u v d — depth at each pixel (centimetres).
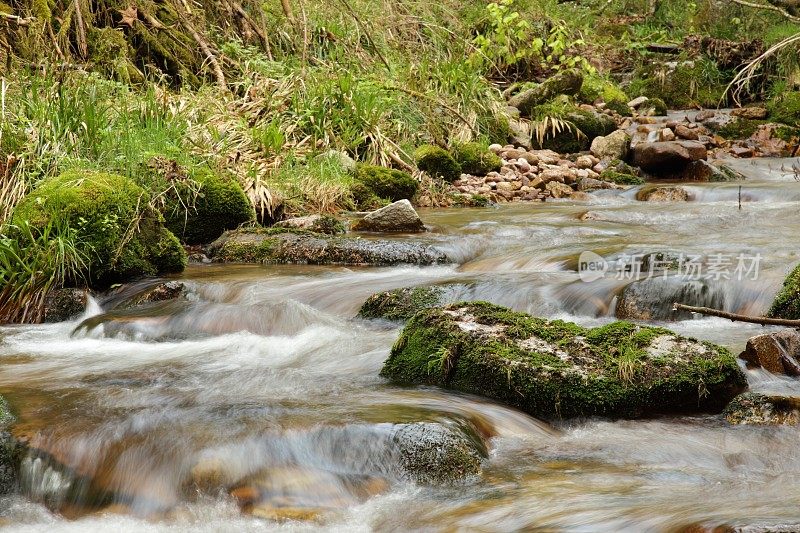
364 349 511
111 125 874
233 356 515
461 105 1312
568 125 1352
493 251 753
